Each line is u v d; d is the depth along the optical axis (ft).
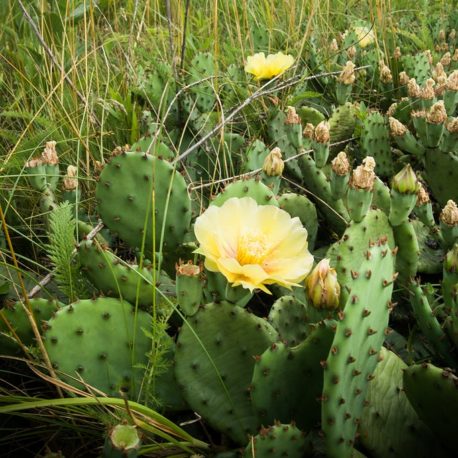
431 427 2.05
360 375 1.91
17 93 3.69
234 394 2.09
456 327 2.26
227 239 2.07
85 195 3.06
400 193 2.39
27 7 4.30
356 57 4.64
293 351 1.97
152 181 2.40
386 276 1.92
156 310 2.28
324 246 2.95
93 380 2.15
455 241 2.54
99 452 2.15
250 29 4.65
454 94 3.27
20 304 2.21
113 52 4.50
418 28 5.39
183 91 3.41
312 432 2.08
